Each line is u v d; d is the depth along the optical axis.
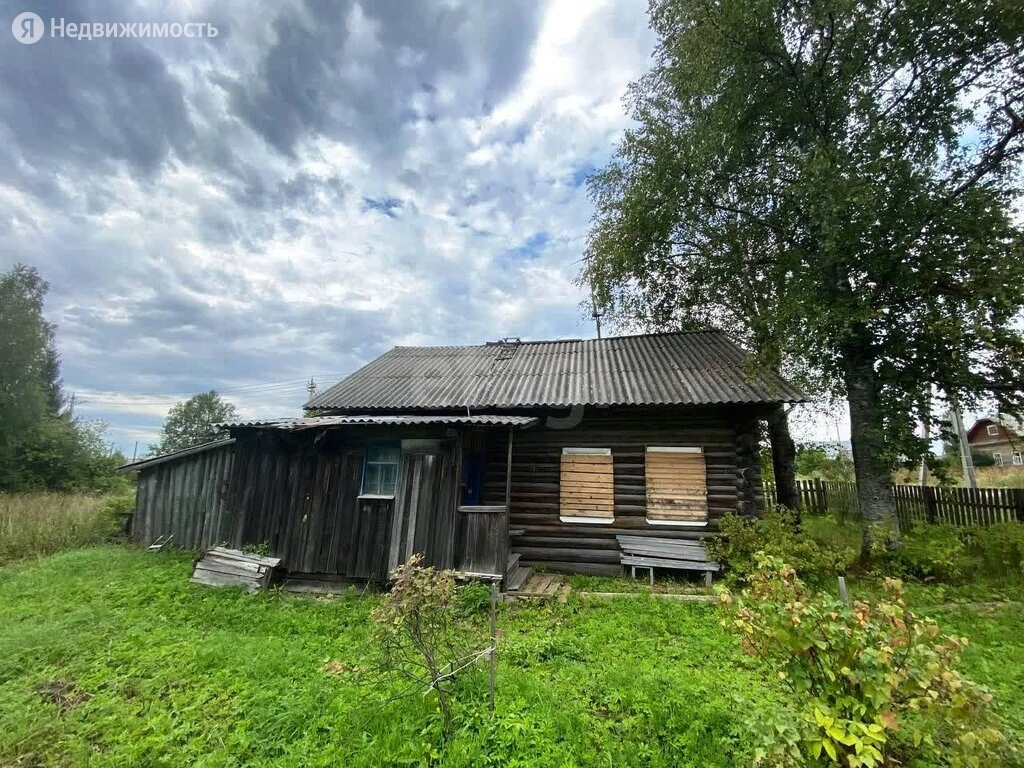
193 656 5.20
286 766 3.44
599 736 3.76
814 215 9.36
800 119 10.25
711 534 9.19
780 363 10.20
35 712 4.10
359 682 4.67
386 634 4.21
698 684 4.55
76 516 11.21
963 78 8.73
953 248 8.28
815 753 2.77
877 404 9.59
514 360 13.71
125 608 6.80
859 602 3.08
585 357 13.19
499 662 5.08
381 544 8.16
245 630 6.28
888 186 8.71
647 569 9.37
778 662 3.31
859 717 2.84
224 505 9.34
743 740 3.63
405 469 8.38
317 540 8.43
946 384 9.21
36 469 20.84
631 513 9.97
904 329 9.30
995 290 7.62
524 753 3.52
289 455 8.95
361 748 3.61
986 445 32.53
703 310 16.61
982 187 8.57
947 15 8.11
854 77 9.20
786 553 7.98
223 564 8.39
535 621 6.64
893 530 9.08
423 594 4.02
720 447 9.84
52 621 6.04
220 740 3.79
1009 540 8.38
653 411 10.23
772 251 12.13
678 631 6.13
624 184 13.89
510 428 8.04
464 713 3.99
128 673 4.85
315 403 11.47
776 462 12.49
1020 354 8.21
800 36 9.51
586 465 10.38
